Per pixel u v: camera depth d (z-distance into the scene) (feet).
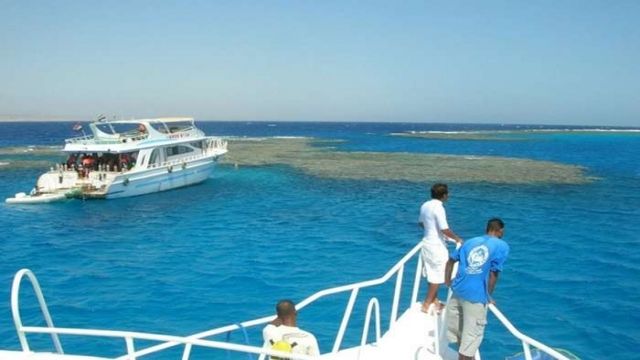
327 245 64.34
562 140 347.36
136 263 56.24
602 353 34.65
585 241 66.28
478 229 73.92
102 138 104.42
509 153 219.00
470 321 21.52
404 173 137.59
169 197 101.24
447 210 87.45
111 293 46.19
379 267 55.06
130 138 106.32
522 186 115.75
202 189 111.34
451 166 155.84
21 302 43.55
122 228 74.69
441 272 26.94
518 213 84.99
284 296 45.70
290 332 17.80
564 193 106.63
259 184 118.52
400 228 74.13
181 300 44.52
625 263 56.13
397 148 250.98
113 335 16.52
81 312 41.57
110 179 96.78
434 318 26.78
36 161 164.45
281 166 154.40
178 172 108.99
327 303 43.78
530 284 48.85
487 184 118.52
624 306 43.16
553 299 44.86
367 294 46.44
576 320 40.22
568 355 25.79
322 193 106.11
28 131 506.89
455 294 22.06
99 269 53.88
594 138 380.58
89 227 75.51
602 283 49.21
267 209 88.99
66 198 94.94
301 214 84.58
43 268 54.29
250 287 48.14
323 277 51.42
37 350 34.73
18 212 86.89
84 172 98.22
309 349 17.51
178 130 122.42
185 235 69.92
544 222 78.07
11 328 38.01
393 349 24.11
